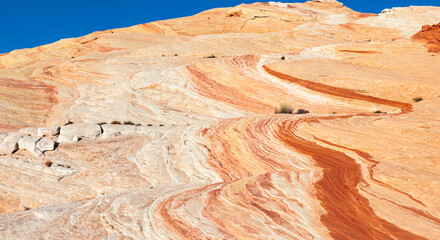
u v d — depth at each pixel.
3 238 10.05
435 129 14.98
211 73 33.00
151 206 11.09
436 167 11.39
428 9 56.03
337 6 82.88
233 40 50.91
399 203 9.45
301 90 28.36
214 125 19.55
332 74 29.73
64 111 27.83
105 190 14.10
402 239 7.78
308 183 11.30
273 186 11.27
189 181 14.08
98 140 18.70
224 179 13.66
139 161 16.28
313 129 16.92
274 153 14.95
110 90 32.88
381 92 25.73
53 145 17.14
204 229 8.99
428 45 37.84
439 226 8.16
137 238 9.26
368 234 8.12
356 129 16.50
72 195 13.95
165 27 70.56
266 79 31.00
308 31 53.84
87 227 10.26
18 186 14.63
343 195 10.23
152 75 34.50
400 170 11.49
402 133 15.23
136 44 57.97
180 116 25.92
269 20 67.06
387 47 38.72
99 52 55.16
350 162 13.01
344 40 48.91
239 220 9.27
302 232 8.44
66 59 50.53
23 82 35.41
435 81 25.94
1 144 16.84
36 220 11.32
